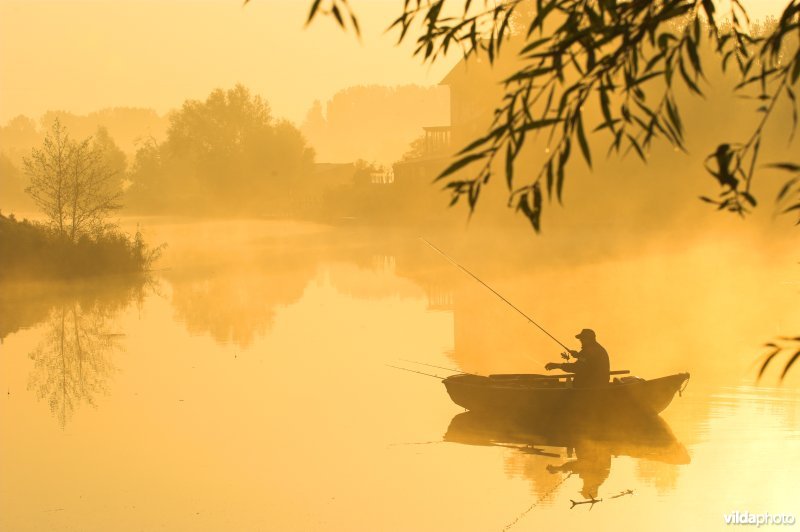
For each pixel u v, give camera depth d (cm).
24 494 2598
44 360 4731
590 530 2175
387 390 3859
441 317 5922
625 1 1079
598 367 3291
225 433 3231
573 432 3130
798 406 3244
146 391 3953
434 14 1162
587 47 1041
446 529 2234
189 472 2780
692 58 1073
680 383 3198
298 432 3212
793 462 2622
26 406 3716
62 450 3069
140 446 3084
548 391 3198
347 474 2722
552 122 1034
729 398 3397
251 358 4666
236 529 2291
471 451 2931
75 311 6581
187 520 2358
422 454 2911
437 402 3631
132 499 2547
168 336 5438
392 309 6406
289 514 2394
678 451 2795
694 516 2242
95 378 4259
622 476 2597
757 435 2906
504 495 2486
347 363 4459
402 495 2520
